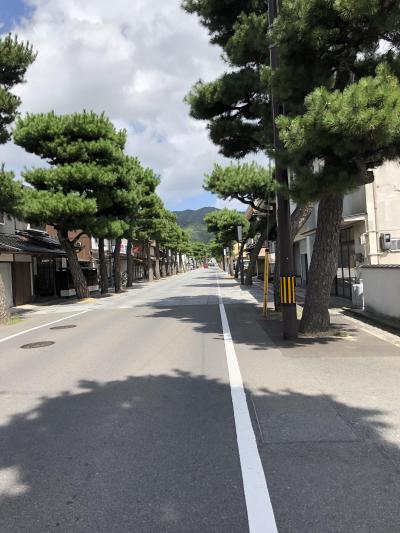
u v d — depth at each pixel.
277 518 3.29
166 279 59.75
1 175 15.60
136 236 41.16
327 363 7.84
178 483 3.86
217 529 3.19
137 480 3.94
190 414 5.60
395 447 4.40
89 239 43.62
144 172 39.62
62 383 7.34
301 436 4.75
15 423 5.52
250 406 5.80
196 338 11.20
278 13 9.15
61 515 3.44
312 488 3.69
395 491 3.60
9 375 8.05
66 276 29.48
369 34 8.30
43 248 27.22
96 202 24.02
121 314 17.67
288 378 7.00
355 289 15.11
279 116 8.45
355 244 18.53
